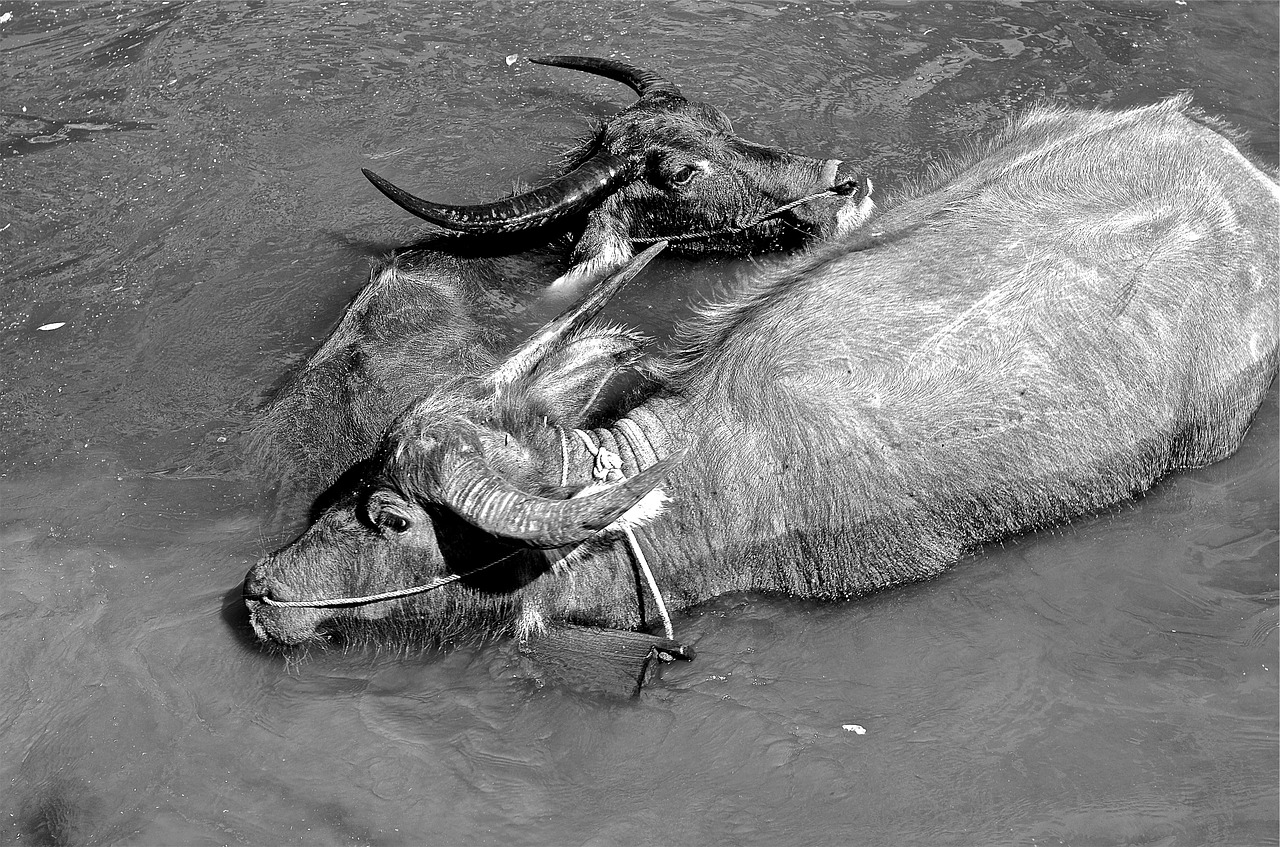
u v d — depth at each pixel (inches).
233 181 350.6
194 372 285.6
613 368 233.5
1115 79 386.0
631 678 215.3
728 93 380.2
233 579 237.0
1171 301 240.2
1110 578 234.5
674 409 231.5
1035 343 233.3
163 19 433.4
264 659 223.8
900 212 269.1
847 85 383.9
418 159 358.9
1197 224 246.5
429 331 275.4
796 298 241.6
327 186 347.9
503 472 207.3
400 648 229.0
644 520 219.6
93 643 224.2
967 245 245.4
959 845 187.2
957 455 229.3
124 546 244.2
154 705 213.3
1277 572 233.5
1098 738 203.6
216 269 317.4
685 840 189.2
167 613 230.4
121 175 354.0
